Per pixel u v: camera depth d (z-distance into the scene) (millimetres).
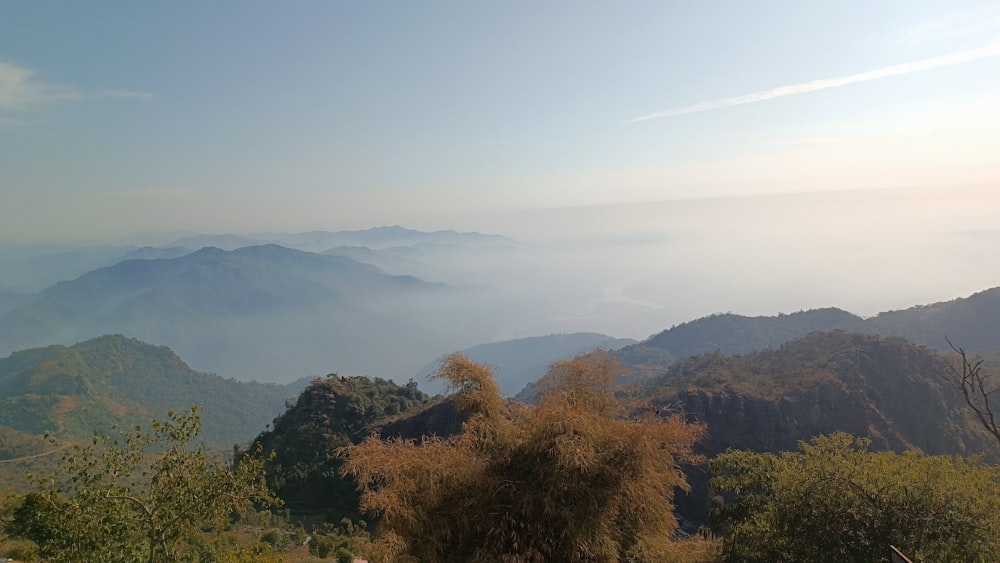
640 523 9148
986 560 7980
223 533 23422
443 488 8500
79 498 9641
